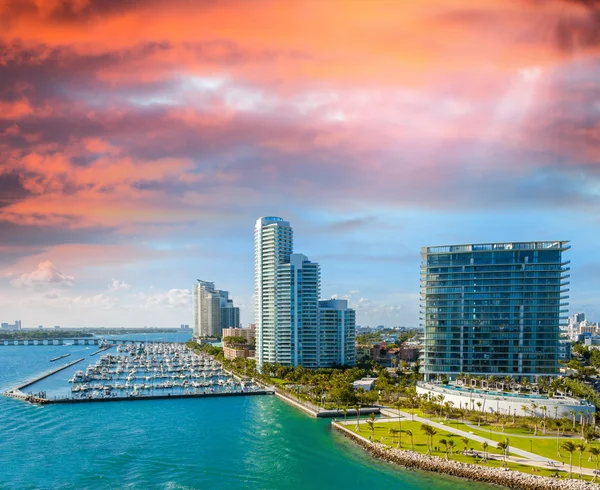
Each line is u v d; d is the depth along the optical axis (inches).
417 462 7559.1
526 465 7145.7
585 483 6456.7
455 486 6747.1
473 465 7199.8
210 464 7844.5
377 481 7012.8
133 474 7436.0
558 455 7573.8
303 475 7322.8
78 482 7121.1
